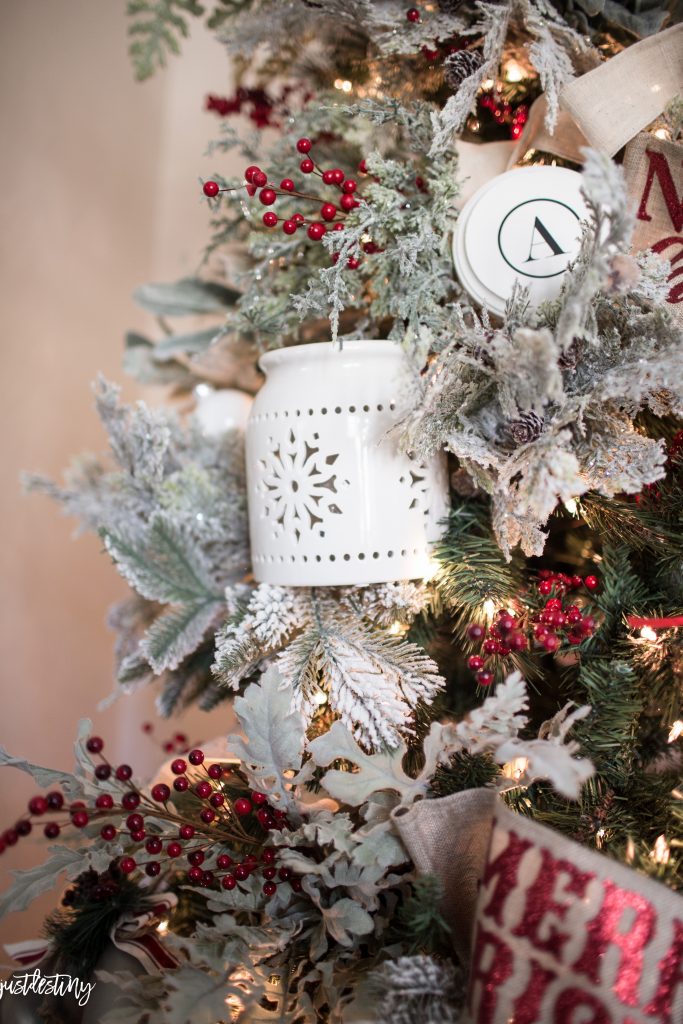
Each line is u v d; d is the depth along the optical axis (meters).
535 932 0.57
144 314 1.17
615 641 0.69
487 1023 0.57
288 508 0.69
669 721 0.71
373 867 0.64
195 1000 0.61
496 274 0.68
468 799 0.63
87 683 1.15
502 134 0.77
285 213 0.77
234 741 0.67
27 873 0.66
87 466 0.90
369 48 0.77
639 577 0.72
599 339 0.64
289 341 0.84
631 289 0.63
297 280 0.78
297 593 0.73
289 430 0.69
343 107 0.71
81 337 1.12
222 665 0.69
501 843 0.59
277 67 0.83
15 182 1.05
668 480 0.70
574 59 0.71
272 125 0.87
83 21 1.09
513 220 0.68
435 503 0.70
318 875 0.66
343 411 0.68
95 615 1.16
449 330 0.68
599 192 0.57
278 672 0.68
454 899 0.64
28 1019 0.68
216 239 0.81
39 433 1.09
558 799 0.68
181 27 0.81
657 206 0.68
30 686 1.08
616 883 0.57
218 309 0.91
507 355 0.61
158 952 0.70
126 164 1.13
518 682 0.61
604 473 0.63
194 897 0.74
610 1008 0.56
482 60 0.70
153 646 0.75
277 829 0.68
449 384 0.65
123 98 1.12
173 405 1.13
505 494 0.64
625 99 0.68
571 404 0.63
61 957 0.70
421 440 0.66
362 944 0.68
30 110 1.06
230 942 0.64
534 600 0.70
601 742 0.66
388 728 0.66
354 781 0.65
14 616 1.07
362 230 0.69
